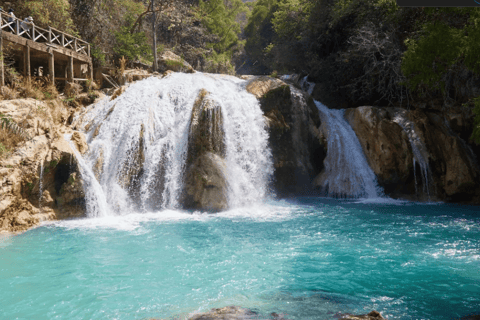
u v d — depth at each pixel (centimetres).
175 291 579
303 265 707
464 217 1159
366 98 2123
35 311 505
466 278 633
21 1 1772
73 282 615
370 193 1588
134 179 1268
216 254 775
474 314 490
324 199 1542
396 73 1770
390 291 577
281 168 1551
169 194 1281
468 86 1666
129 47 2444
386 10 1947
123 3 2778
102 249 804
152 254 773
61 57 1734
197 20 4406
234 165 1393
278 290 582
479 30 1053
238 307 506
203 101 1377
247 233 952
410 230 988
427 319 475
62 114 1406
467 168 1440
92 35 2291
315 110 1781
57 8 1894
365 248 821
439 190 1495
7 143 1022
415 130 1562
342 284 607
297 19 2934
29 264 703
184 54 3862
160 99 1439
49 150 1112
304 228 1014
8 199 962
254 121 1495
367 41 1900
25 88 1323
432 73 1223
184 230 980
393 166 1552
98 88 1909
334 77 2281
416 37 1662
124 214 1191
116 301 539
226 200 1274
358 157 1644
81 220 1093
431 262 720
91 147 1268
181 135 1346
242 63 5872
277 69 3338
